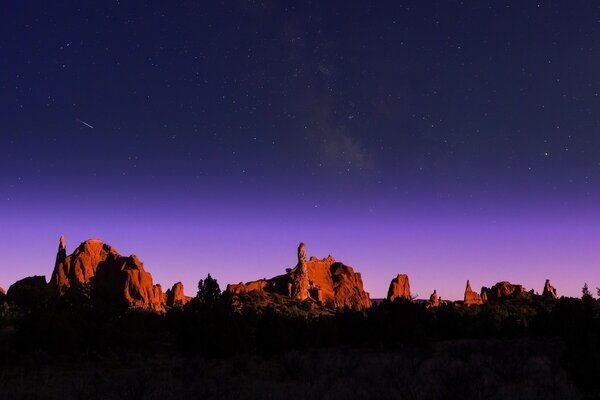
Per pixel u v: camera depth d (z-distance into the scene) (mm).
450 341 40562
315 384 15477
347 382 15992
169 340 41188
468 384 13445
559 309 36406
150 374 20797
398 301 38094
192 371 19781
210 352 26547
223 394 14477
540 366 19000
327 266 158875
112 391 15328
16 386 17281
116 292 34281
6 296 54312
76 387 16203
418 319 36719
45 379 19094
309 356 26516
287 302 110250
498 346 29000
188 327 27562
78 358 29391
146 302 103875
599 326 13602
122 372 22375
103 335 30484
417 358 23875
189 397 14383
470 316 52531
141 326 45156
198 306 28281
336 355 26891
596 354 12914
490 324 47938
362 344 36812
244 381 17906
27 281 107875
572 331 13773
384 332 35750
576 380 13250
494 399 12891
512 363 18672
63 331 28688
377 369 19172
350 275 157375
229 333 27141
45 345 28453
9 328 43000
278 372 20250
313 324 38344
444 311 49188
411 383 14570
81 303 32812
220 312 27984
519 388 14438
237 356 24562
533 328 38438
